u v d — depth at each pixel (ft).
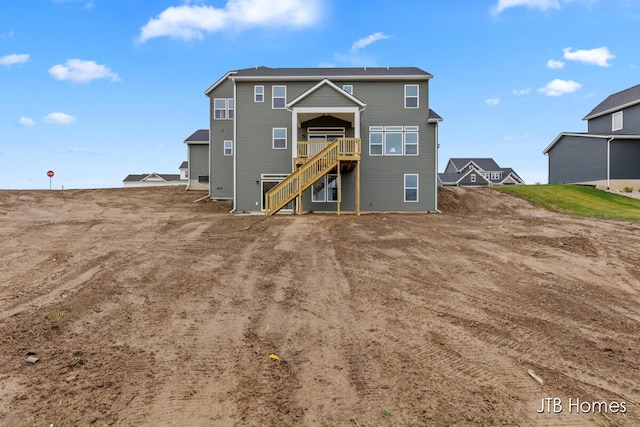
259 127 70.74
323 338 16.53
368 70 74.38
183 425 10.81
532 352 15.49
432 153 69.00
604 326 18.24
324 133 70.69
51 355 14.32
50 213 56.24
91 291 21.30
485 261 29.37
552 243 35.53
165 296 21.02
